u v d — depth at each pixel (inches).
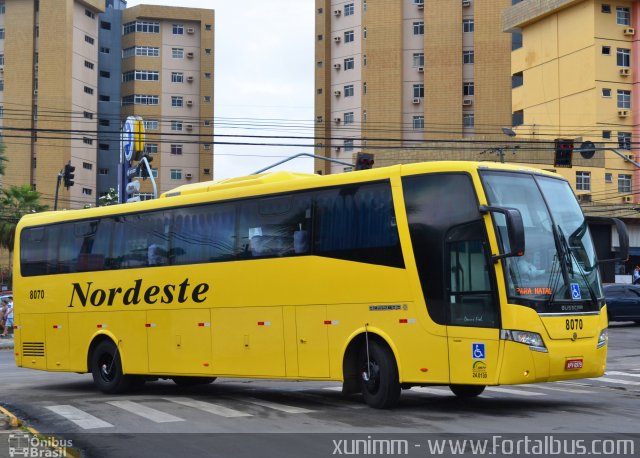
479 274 463.2
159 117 3762.3
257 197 571.2
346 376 512.1
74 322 686.5
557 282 473.7
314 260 530.6
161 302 621.9
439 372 472.1
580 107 2401.6
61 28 3464.6
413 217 489.7
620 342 1150.3
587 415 482.6
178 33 3821.4
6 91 3469.5
